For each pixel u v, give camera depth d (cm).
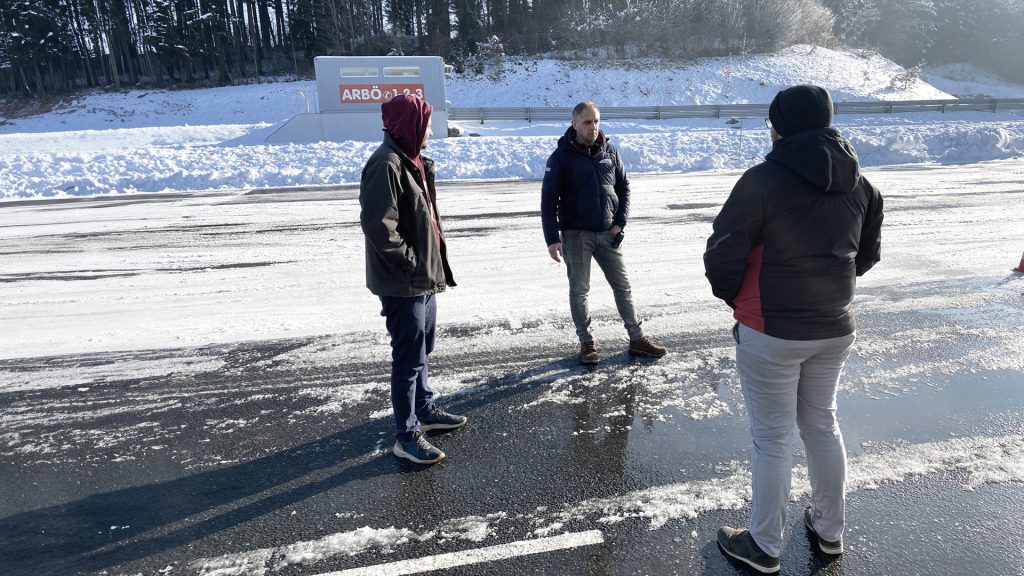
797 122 207
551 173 411
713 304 569
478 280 651
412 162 296
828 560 247
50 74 5356
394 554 255
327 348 481
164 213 1077
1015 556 247
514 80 3759
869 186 222
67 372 443
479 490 299
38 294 626
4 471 324
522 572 243
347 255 764
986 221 870
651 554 252
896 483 296
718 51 4169
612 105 3497
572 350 470
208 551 260
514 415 372
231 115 4225
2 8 4931
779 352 216
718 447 333
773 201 205
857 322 514
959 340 473
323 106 2152
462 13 5100
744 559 242
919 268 664
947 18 5525
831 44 4488
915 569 241
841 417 361
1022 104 2483
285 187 1398
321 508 287
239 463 327
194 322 541
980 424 350
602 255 439
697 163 1611
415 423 328
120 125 4209
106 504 294
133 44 5756
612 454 328
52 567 252
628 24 4194
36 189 1385
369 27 5416
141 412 385
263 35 6119
